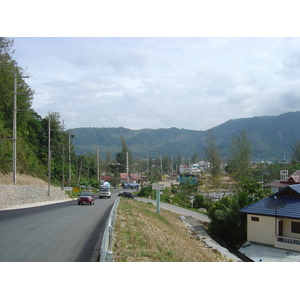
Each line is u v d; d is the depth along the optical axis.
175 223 32.12
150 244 12.65
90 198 34.44
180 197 65.44
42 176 53.66
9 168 38.56
